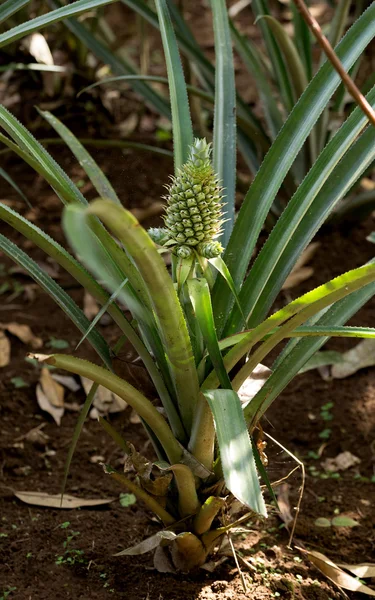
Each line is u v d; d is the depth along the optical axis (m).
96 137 4.28
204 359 2.48
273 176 2.51
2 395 3.17
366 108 2.21
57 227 3.83
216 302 2.52
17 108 4.48
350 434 3.10
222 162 2.69
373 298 3.47
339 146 2.47
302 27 3.41
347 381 3.23
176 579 2.65
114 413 3.17
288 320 2.41
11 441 3.05
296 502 2.91
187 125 2.59
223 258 2.52
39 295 3.54
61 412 3.15
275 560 2.74
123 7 5.94
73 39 4.05
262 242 3.61
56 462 3.02
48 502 2.89
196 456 2.51
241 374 2.44
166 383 2.52
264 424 3.12
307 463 3.04
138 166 4.17
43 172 2.31
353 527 2.85
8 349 3.30
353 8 4.65
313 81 2.52
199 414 2.45
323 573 2.71
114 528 2.82
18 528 2.81
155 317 2.47
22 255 2.49
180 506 2.56
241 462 2.24
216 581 2.64
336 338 3.34
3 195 4.02
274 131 3.49
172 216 2.40
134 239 2.19
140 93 3.62
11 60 4.06
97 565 2.71
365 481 2.98
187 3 6.32
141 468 2.48
